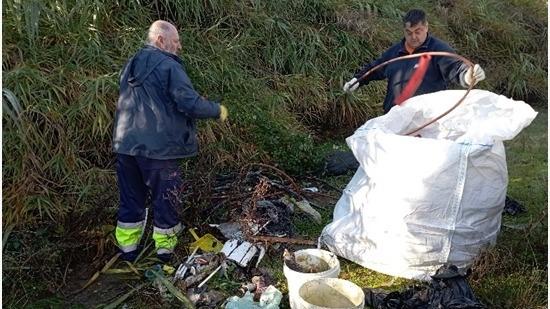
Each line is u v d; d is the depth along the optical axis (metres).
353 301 2.76
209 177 3.82
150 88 3.14
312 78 5.70
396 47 4.08
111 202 3.72
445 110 3.46
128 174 3.32
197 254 3.38
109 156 4.16
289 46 5.77
